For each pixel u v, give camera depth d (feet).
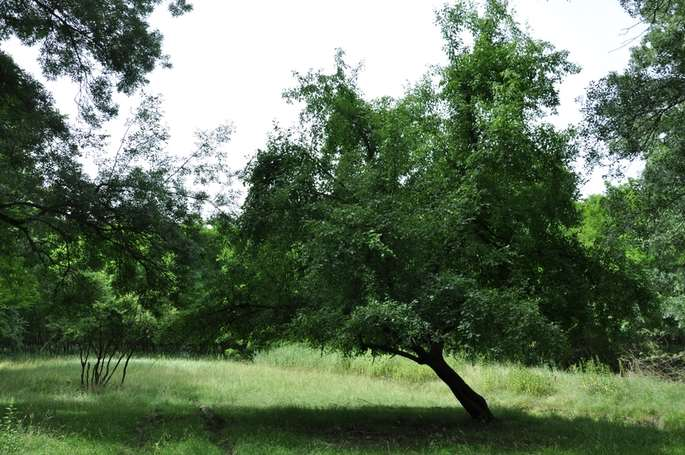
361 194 36.37
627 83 43.80
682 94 43.47
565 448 30.83
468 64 41.27
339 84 42.68
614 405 47.91
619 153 45.65
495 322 31.17
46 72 44.68
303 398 54.13
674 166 52.44
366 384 66.08
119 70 44.29
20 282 63.93
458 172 39.68
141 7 45.52
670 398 48.03
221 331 44.29
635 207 59.41
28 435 29.22
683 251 61.72
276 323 41.34
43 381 60.95
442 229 34.12
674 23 38.81
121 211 41.39
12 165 39.47
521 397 55.06
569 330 41.19
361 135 42.70
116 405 45.57
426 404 51.75
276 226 39.50
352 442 33.09
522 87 39.78
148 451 28.68
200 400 51.60
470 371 68.23
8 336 122.42
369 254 33.65
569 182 41.04
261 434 33.50
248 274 42.96
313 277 34.65
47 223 42.24
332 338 34.19
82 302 51.93
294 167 40.16
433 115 42.24
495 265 37.27
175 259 45.14
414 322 29.81
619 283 41.39
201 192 44.09
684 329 85.97
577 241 43.39
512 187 40.27
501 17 42.11
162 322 46.60
